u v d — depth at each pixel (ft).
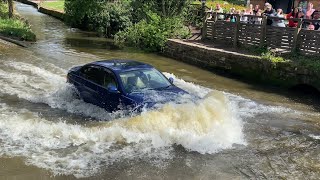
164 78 30.63
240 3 115.75
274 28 51.96
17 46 68.54
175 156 23.22
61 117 29.30
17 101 33.27
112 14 100.01
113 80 28.94
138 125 26.11
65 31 105.19
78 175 20.42
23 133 25.72
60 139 24.97
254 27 55.88
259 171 22.02
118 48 77.05
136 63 32.07
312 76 42.96
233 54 53.01
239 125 29.58
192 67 58.75
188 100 27.66
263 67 48.42
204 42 67.72
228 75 53.31
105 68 30.32
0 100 33.37
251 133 28.40
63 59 58.29
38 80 41.83
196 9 87.10
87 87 31.42
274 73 47.11
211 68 57.41
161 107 26.30
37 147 23.65
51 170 20.81
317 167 23.00
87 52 68.59
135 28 83.61
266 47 53.21
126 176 20.54
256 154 24.41
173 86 30.04
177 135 25.38
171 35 74.43
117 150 23.70
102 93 29.43
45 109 31.24
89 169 21.13
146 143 24.75
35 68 48.80
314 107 37.96
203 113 26.73
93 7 105.40
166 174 20.99
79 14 110.83
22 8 181.98
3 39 72.13
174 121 25.88
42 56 59.88
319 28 52.39
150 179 20.35
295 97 41.93
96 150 23.58
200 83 47.11
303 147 26.21
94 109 30.27
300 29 47.75
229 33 63.21
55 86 39.27
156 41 73.31
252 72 50.14
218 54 55.83
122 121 26.96
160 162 22.38
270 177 21.35
